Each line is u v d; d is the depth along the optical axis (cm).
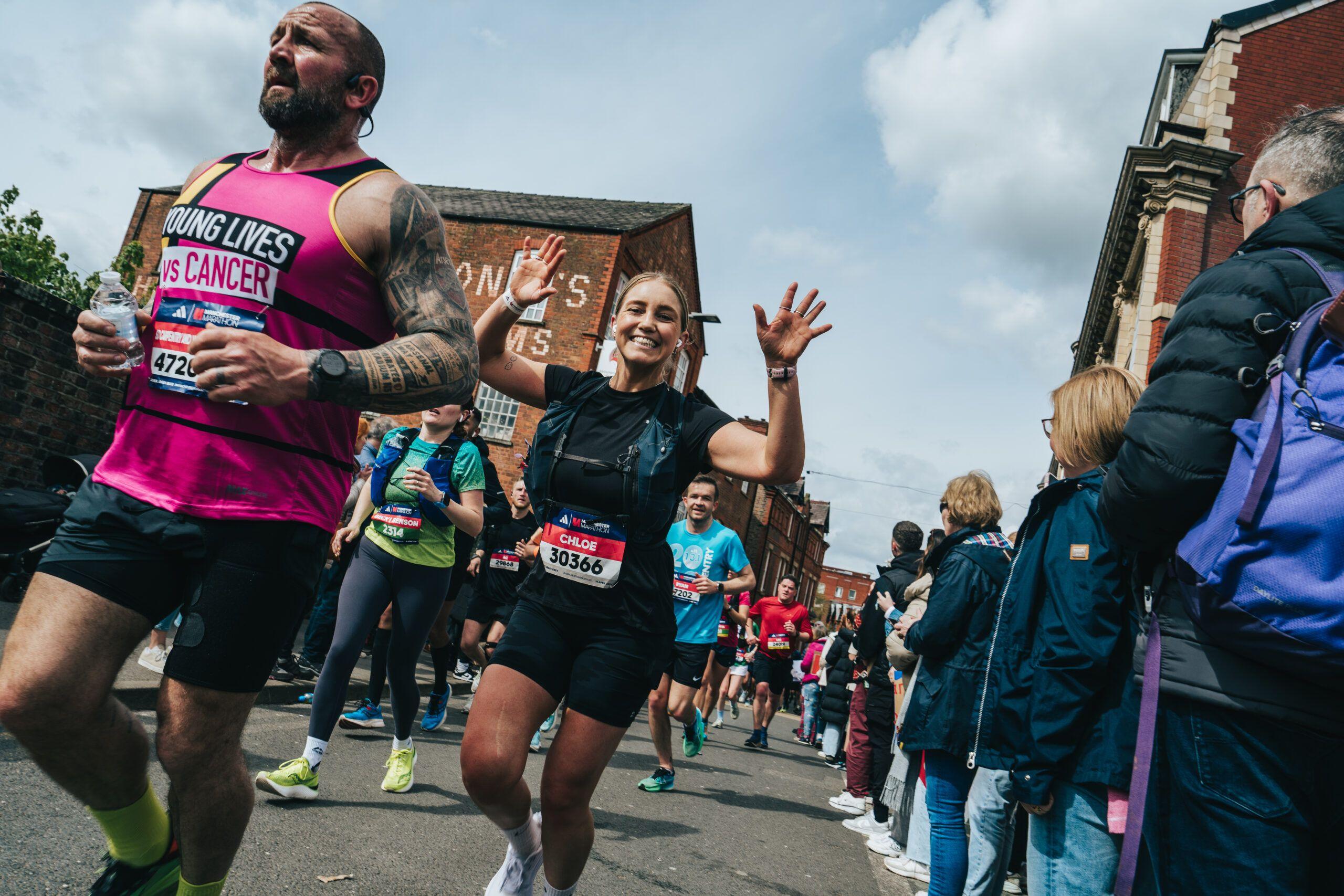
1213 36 1483
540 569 227
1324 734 135
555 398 258
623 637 218
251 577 165
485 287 2030
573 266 2009
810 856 455
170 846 180
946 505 345
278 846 293
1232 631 136
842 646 1005
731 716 1530
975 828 295
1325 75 1378
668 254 2256
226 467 166
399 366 163
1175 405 147
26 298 709
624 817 454
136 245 2286
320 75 183
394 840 326
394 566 380
